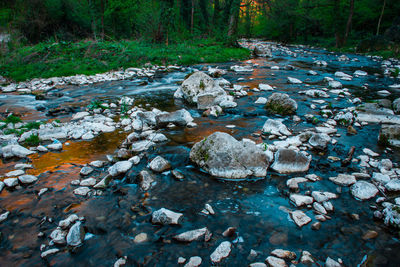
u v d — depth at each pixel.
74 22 19.80
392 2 28.58
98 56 14.49
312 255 2.42
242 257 2.40
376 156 4.31
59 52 14.41
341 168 3.96
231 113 6.64
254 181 3.66
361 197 3.23
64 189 3.50
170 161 4.22
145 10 18.47
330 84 9.34
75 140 5.16
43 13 17.81
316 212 3.01
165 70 13.38
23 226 2.83
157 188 3.51
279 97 6.62
